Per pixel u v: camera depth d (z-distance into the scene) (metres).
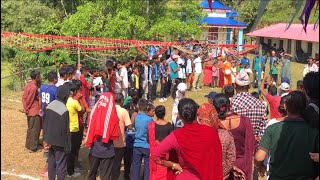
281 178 3.28
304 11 3.03
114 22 15.23
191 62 14.82
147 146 5.77
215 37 22.61
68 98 6.25
